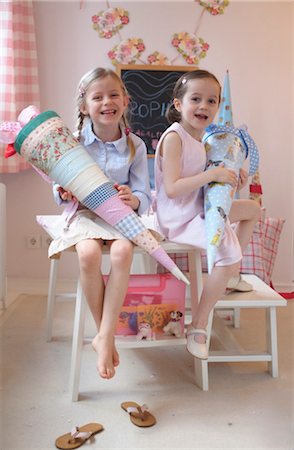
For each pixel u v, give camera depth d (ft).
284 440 4.40
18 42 8.68
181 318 5.48
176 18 9.34
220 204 5.15
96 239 4.94
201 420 4.74
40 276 9.70
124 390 5.38
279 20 9.43
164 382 5.60
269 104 9.57
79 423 4.66
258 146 9.64
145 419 4.68
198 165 5.47
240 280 6.05
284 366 6.04
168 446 4.29
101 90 5.23
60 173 4.85
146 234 4.80
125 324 5.43
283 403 5.10
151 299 5.43
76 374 5.08
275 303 5.66
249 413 4.88
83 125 5.67
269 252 8.52
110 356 4.63
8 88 8.34
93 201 4.81
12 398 5.15
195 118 5.37
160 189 5.63
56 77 9.34
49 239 9.59
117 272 4.72
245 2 9.36
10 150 5.07
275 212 9.81
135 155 5.59
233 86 9.50
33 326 7.47
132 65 9.30
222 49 9.43
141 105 9.39
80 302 5.08
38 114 4.93
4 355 6.31
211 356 5.59
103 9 9.27
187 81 5.44
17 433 4.47
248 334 7.20
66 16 9.25
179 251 5.46
